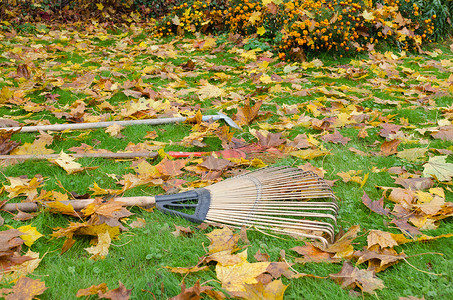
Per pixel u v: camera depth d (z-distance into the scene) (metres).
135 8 10.91
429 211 2.68
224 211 2.75
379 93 5.53
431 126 4.42
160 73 6.21
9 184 3.09
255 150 3.84
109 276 2.20
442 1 8.86
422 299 1.97
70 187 3.07
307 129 4.37
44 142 3.64
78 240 2.50
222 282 2.06
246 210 2.75
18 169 3.29
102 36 8.71
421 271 2.22
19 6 9.77
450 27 9.06
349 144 4.00
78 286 2.09
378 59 7.14
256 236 2.56
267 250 2.39
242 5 8.11
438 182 3.22
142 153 3.61
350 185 3.21
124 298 1.92
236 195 2.92
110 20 10.31
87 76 5.64
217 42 7.96
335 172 3.40
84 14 10.30
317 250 2.38
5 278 2.10
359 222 2.72
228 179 3.17
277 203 2.81
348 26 7.20
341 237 2.48
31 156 3.44
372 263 2.28
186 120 4.35
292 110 4.82
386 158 3.65
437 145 3.90
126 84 5.33
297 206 2.89
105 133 4.10
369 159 3.66
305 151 3.62
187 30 8.88
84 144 3.74
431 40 8.45
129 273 2.23
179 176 3.36
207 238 2.53
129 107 4.54
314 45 7.10
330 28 6.96
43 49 7.60
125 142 3.98
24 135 3.96
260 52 7.39
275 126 4.25
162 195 2.93
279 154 3.74
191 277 2.18
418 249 2.40
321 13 7.09
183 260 2.32
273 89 5.43
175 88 5.71
